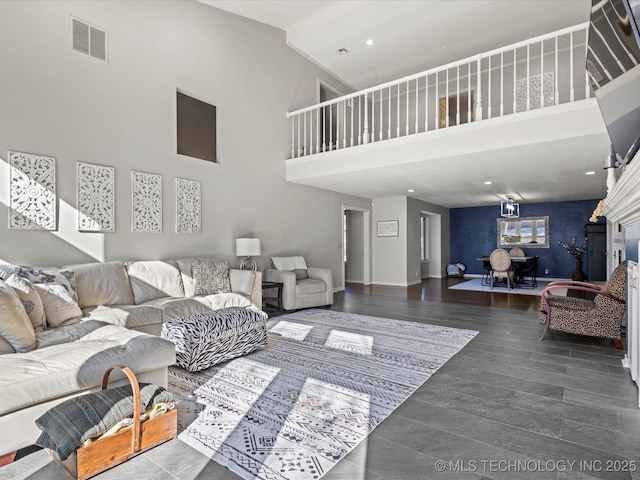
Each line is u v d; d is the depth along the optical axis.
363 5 5.65
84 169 3.98
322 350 3.69
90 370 2.05
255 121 6.12
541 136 4.20
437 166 5.48
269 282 5.75
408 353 3.59
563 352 3.60
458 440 2.01
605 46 1.33
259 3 5.57
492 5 5.62
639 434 2.06
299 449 1.93
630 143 1.81
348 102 8.39
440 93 7.81
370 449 1.93
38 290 3.01
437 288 8.44
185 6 5.09
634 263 2.74
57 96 3.78
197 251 5.17
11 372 1.84
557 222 10.10
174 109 4.93
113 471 1.75
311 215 7.36
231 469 1.77
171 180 4.86
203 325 3.15
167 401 2.01
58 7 3.80
